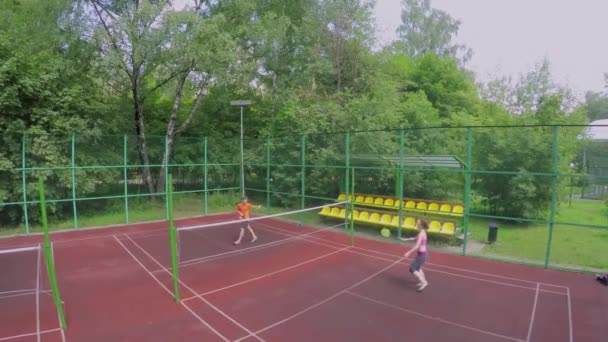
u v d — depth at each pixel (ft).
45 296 24.36
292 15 75.77
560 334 19.40
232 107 77.36
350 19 71.67
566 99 65.51
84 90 52.16
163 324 20.35
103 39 45.60
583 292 25.27
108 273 28.96
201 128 76.59
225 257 33.45
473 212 57.26
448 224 38.60
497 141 51.72
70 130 46.14
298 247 37.06
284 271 29.50
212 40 50.06
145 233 43.14
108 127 57.52
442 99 110.22
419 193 52.34
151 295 24.53
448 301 23.65
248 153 59.57
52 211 45.50
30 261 32.07
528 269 30.30
